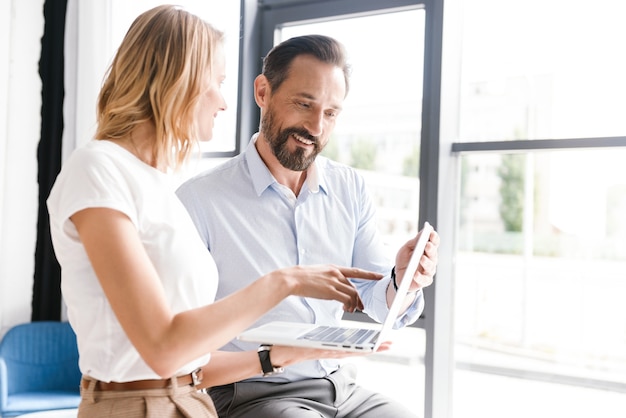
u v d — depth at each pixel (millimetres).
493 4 2531
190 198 1819
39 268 3479
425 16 2564
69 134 3432
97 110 1269
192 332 1038
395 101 2701
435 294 2475
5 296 3352
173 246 1193
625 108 2297
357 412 1795
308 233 1877
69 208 1077
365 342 1242
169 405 1187
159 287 1059
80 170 1106
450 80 2535
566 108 2395
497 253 2555
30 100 3443
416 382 2631
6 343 3166
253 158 1862
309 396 1740
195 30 1227
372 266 1955
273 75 1796
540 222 2479
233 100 3002
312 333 1344
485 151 2486
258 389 1701
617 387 2402
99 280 1050
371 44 2756
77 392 3158
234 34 3020
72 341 3297
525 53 2471
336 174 1981
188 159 1267
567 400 2480
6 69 3338
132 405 1155
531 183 2479
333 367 1858
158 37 1202
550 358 2500
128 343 1139
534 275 2502
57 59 3465
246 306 1086
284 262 1840
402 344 2648
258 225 1835
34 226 3463
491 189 2547
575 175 2398
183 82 1202
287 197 1874
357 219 1985
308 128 1763
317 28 2895
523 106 2475
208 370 1396
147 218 1166
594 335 2424
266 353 1408
